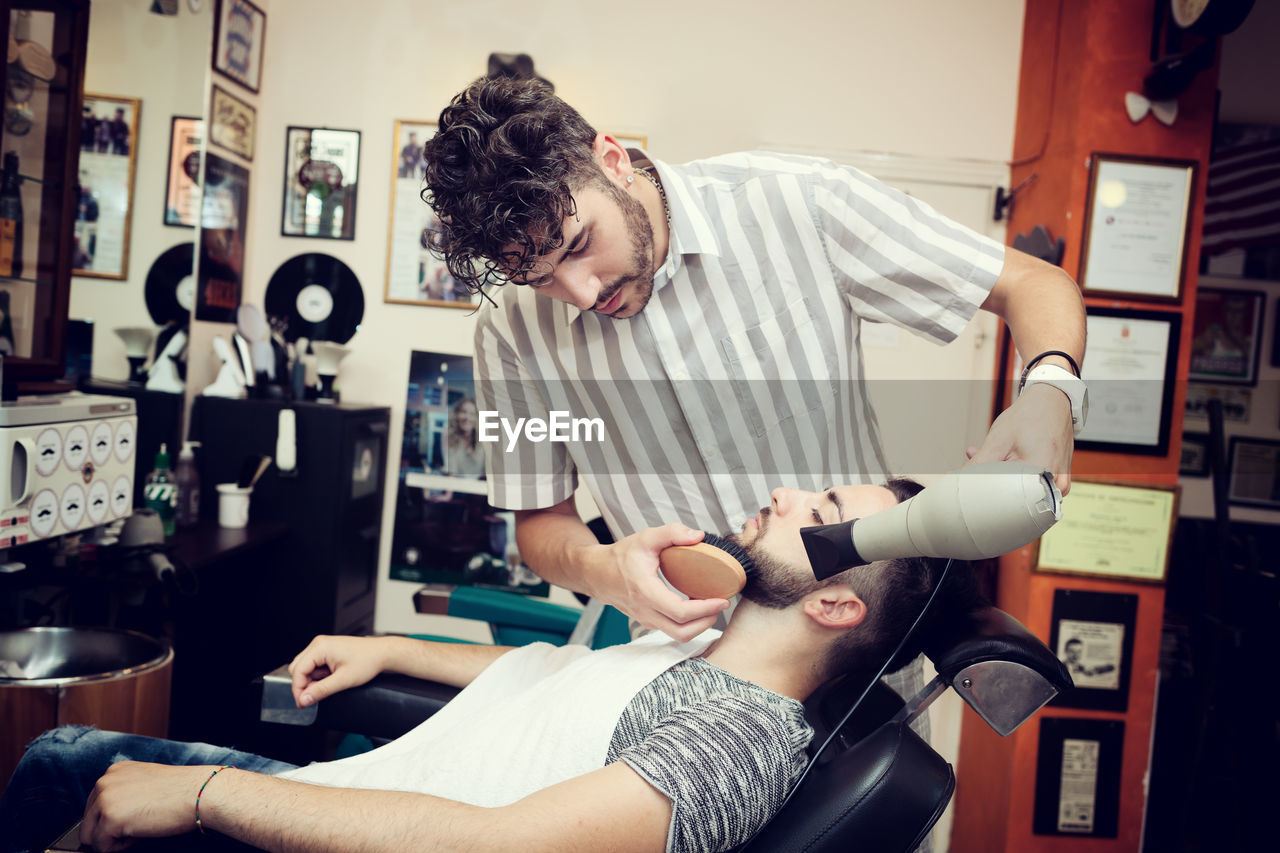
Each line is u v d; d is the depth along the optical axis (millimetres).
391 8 3117
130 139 2432
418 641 1351
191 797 909
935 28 3074
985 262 1136
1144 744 2637
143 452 2592
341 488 2777
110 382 2438
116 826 911
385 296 3160
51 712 1539
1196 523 3064
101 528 2135
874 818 829
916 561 986
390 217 3137
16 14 1878
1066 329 992
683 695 992
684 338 1219
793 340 1229
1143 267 2592
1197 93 2578
